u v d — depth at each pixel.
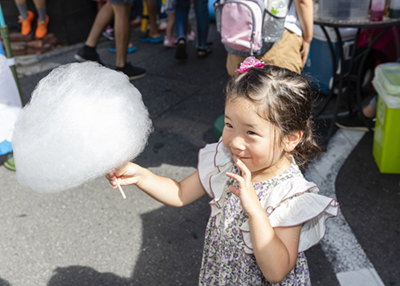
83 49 4.82
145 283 2.20
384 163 2.92
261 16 2.40
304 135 1.33
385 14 2.98
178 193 1.50
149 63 5.45
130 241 2.48
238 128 1.14
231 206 1.33
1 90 2.54
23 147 1.03
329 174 3.01
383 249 2.33
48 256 2.39
